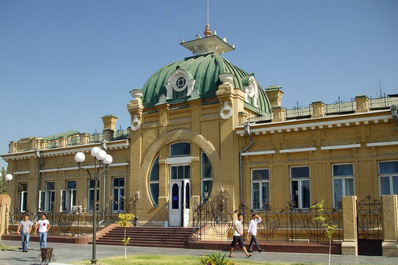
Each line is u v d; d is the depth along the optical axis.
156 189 29.53
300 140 24.91
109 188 31.98
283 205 24.89
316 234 23.58
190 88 29.02
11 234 30.36
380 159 22.67
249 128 25.92
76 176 33.78
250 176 26.31
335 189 23.81
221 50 34.44
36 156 35.66
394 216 18.62
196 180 27.73
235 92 27.28
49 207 35.25
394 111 21.80
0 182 64.62
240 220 19.33
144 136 30.41
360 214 22.39
